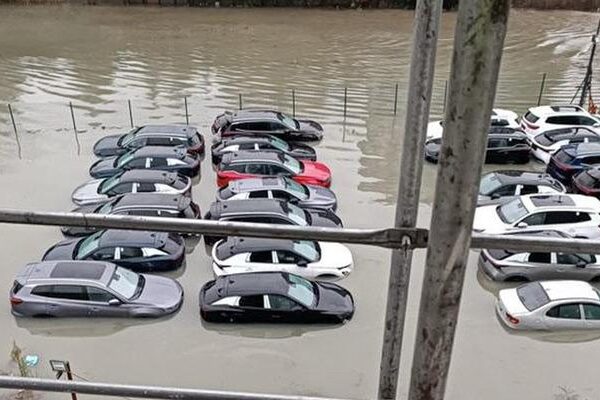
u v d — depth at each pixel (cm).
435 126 1925
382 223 1445
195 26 3469
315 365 1009
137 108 2216
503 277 1205
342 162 1775
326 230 200
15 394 931
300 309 1080
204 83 2533
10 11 3712
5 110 2156
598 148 1664
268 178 1512
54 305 1078
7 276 1206
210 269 1246
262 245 1209
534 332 1089
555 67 2842
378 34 3369
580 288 1113
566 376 1002
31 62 2784
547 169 1714
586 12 3972
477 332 1093
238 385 967
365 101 2331
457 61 148
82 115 2127
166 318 1105
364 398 946
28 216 206
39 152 1794
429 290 173
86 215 206
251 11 3825
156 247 1213
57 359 1010
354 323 1102
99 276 1109
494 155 1775
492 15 141
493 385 977
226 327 1087
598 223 1342
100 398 917
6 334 1062
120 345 1047
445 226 164
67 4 3866
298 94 2408
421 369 184
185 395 227
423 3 178
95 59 2850
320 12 3844
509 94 2480
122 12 3741
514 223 1341
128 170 1561
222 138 1867
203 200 1562
